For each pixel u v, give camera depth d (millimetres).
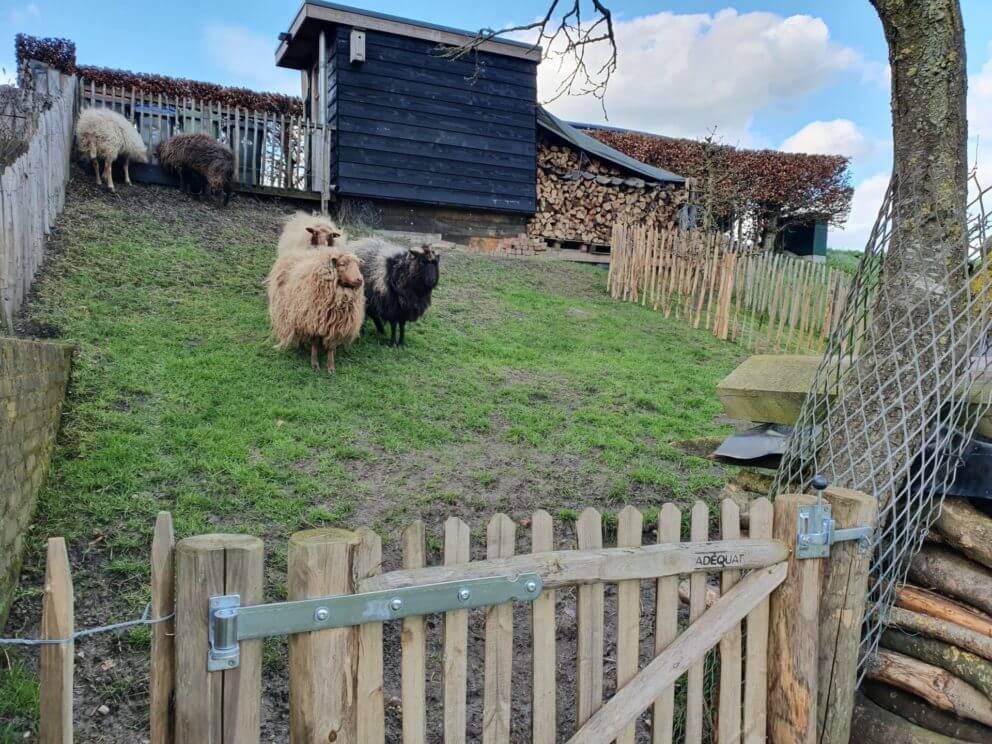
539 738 2008
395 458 5020
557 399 6672
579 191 14578
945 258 2652
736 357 9141
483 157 13414
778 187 18281
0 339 3035
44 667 1353
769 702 2451
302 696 1598
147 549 3596
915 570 2787
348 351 7191
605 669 3527
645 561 2098
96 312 6602
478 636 3541
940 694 2455
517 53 13453
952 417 2668
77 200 9672
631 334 9547
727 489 3547
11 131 6754
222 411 5238
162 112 12633
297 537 1626
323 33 12477
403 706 1762
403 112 12766
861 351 2895
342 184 12328
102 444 4461
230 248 9383
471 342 8180
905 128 2773
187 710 1478
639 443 5652
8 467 3084
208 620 1479
